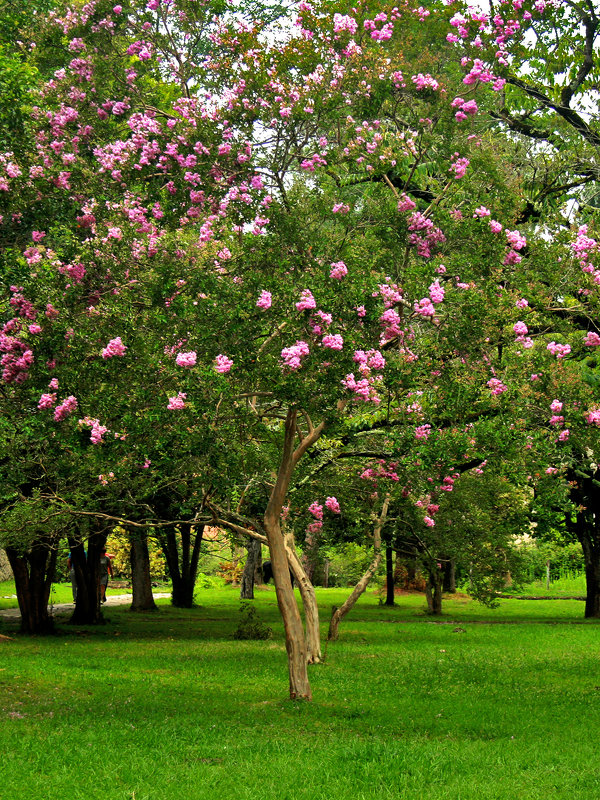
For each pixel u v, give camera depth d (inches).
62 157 492.1
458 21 477.7
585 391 473.4
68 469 528.4
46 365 409.4
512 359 461.7
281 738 365.1
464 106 478.3
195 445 382.9
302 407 392.5
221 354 383.6
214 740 358.9
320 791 282.0
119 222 457.7
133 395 387.5
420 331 454.6
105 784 287.6
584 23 696.4
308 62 457.7
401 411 460.8
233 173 471.8
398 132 494.3
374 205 464.8
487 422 436.5
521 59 518.6
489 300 441.7
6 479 523.2
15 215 477.7
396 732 389.4
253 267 428.8
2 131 498.6
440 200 487.8
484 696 493.0
